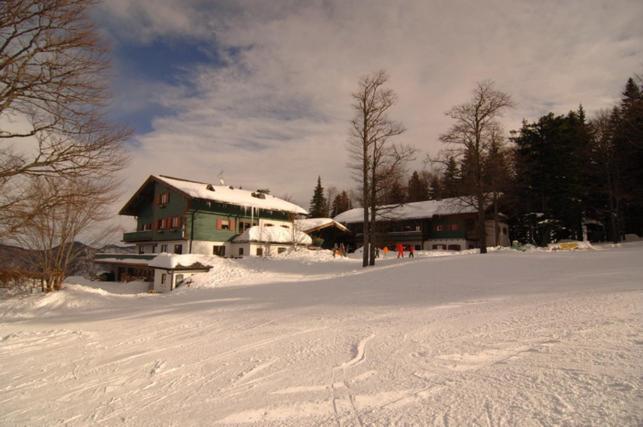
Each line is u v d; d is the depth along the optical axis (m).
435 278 16.62
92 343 9.55
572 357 4.73
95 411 4.99
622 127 32.66
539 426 3.28
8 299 21.12
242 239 39.38
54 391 6.00
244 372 5.95
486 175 30.31
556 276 13.85
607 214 40.66
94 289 23.95
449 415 3.71
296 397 4.67
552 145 36.62
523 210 43.22
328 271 27.58
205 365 6.59
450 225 49.59
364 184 27.97
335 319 9.58
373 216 28.45
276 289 19.28
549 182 36.72
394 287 15.41
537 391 3.94
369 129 28.66
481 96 28.69
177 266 28.56
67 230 22.36
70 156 12.54
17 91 11.30
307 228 47.56
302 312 11.17
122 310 16.91
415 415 3.81
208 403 4.82
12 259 21.92
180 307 15.55
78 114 12.38
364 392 4.59
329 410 4.19
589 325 6.01
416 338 6.78
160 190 42.38
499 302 9.62
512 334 6.21
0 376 7.14
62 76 11.75
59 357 8.32
